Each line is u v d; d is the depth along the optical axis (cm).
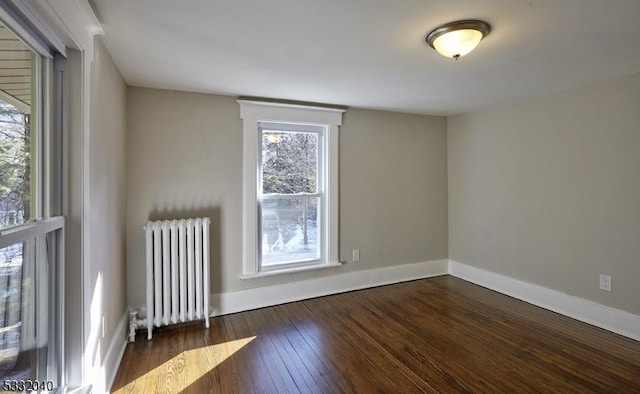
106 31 176
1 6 100
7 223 109
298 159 340
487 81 269
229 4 151
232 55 211
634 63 230
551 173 310
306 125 342
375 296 348
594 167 277
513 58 219
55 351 142
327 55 212
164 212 281
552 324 279
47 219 135
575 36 185
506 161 351
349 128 361
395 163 389
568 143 296
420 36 185
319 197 351
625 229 259
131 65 227
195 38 186
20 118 118
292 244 340
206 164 296
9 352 112
